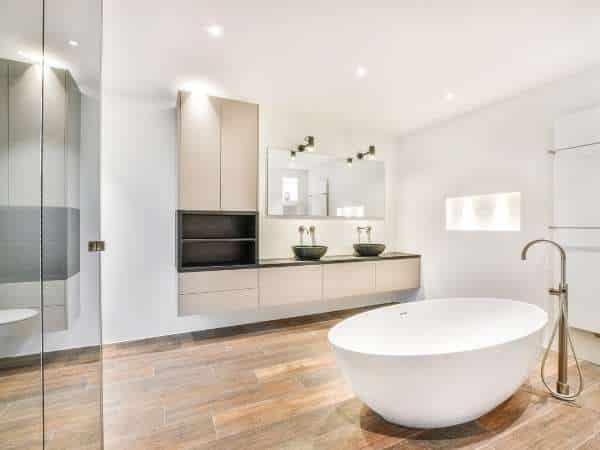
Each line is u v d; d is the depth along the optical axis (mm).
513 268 3012
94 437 1207
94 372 1211
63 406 967
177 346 2879
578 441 1604
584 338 2561
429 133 3992
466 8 1774
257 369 2414
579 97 2547
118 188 2965
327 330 3350
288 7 1773
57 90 931
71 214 1025
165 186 3119
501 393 1728
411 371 1514
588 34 2021
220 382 2207
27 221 784
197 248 3303
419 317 2504
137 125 3027
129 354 2693
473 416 1703
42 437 847
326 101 3211
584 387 2135
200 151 2947
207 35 2051
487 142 3279
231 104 3074
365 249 3838
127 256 2998
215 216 3373
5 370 718
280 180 3680
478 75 2605
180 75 2621
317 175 3881
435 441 1595
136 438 1610
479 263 3338
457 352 1515
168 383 2193
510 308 2525
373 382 1599
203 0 1711
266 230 3631
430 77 2654
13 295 741
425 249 4008
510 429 1696
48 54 883
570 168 2514
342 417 1799
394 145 4438
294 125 3732
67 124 995
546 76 2611
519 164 2977
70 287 1015
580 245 2459
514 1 1716
